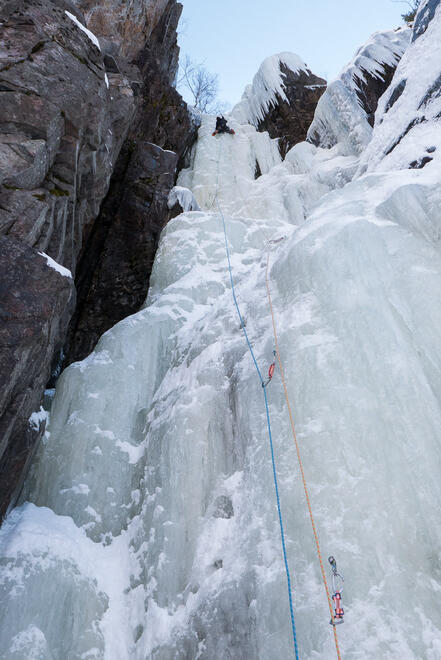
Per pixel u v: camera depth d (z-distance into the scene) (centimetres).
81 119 762
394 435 531
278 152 1816
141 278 1188
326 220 774
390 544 475
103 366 837
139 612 581
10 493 650
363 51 1514
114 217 1245
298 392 607
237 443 640
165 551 598
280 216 1420
